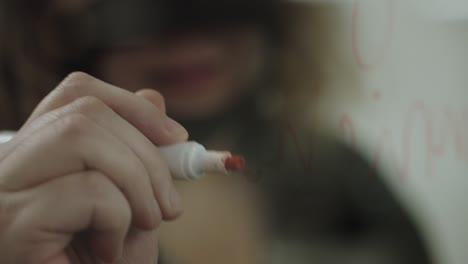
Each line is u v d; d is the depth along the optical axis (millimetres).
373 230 601
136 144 373
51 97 389
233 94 602
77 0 601
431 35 547
